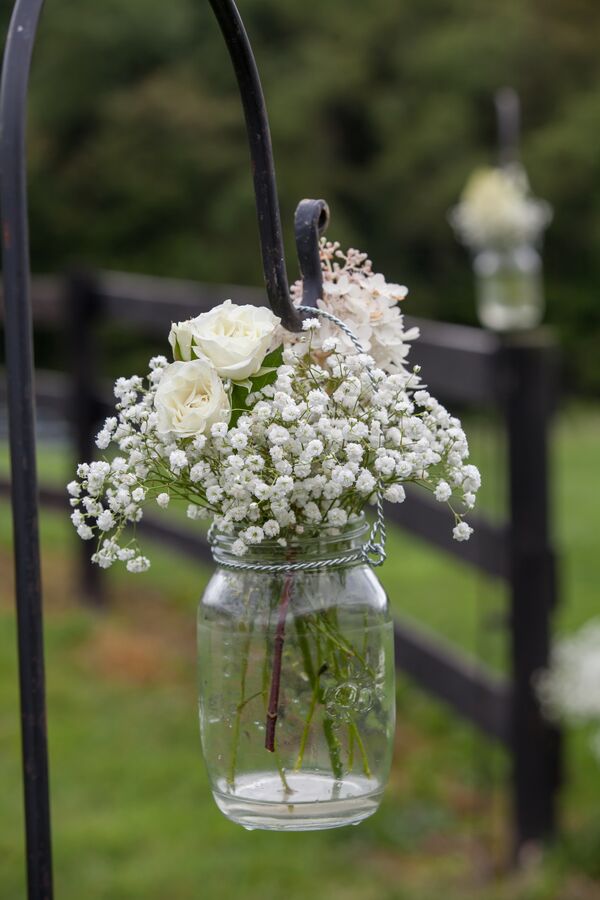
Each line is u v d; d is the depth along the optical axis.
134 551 1.12
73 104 19.33
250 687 1.16
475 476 1.16
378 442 1.13
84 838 3.45
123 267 19.34
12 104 1.10
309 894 3.12
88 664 5.03
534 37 19.48
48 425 10.32
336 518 1.12
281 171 19.25
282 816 1.17
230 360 1.10
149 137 19.27
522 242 6.14
